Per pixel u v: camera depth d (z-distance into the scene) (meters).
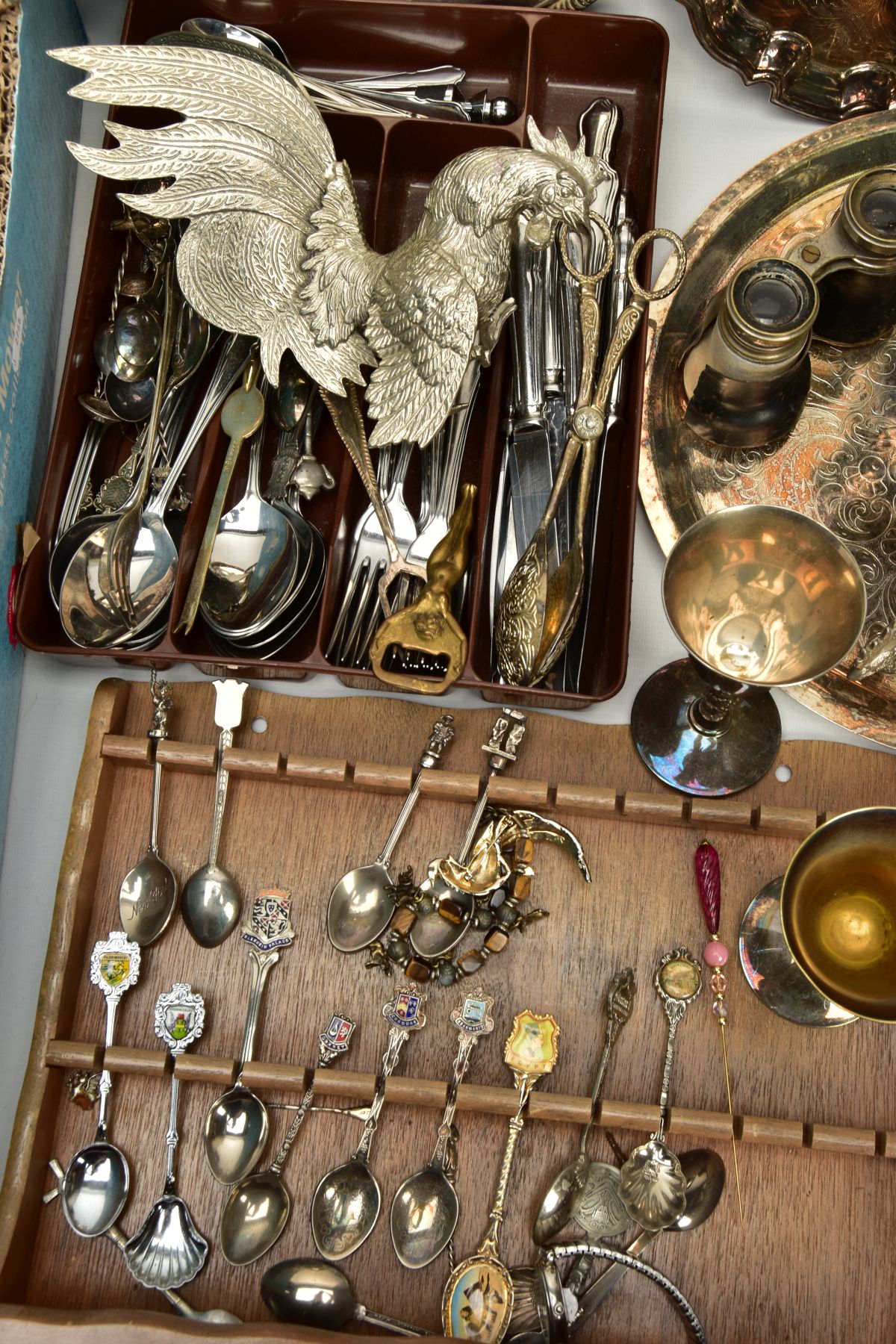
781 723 1.07
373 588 1.06
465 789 1.02
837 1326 0.97
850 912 0.95
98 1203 0.98
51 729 1.08
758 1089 1.01
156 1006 1.02
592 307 0.98
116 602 1.03
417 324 0.97
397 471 1.07
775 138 1.18
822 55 1.14
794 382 1.08
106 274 1.09
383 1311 0.97
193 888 1.04
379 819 1.06
